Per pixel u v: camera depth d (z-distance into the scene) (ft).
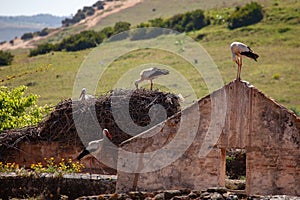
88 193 74.08
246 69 219.20
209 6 348.59
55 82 219.41
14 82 225.76
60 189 74.43
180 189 65.00
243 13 273.54
